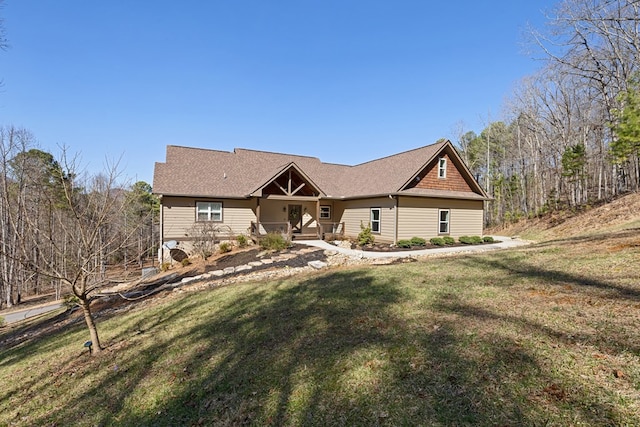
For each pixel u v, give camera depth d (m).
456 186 18.33
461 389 2.94
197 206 16.78
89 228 6.61
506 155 35.09
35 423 3.80
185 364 4.61
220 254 15.27
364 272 9.02
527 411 2.52
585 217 18.98
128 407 3.77
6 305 17.88
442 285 6.75
